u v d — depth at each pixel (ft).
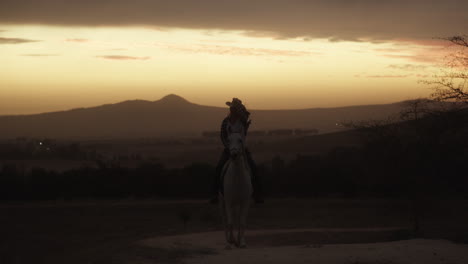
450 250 41.65
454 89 70.59
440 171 87.71
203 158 476.13
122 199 156.97
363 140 95.76
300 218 111.65
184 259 41.39
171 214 123.03
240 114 44.78
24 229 103.91
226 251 43.80
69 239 87.51
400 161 86.74
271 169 178.70
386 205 120.88
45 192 158.30
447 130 77.15
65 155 598.75
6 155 584.40
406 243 47.29
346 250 42.34
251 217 113.91
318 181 157.69
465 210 101.09
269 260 38.29
